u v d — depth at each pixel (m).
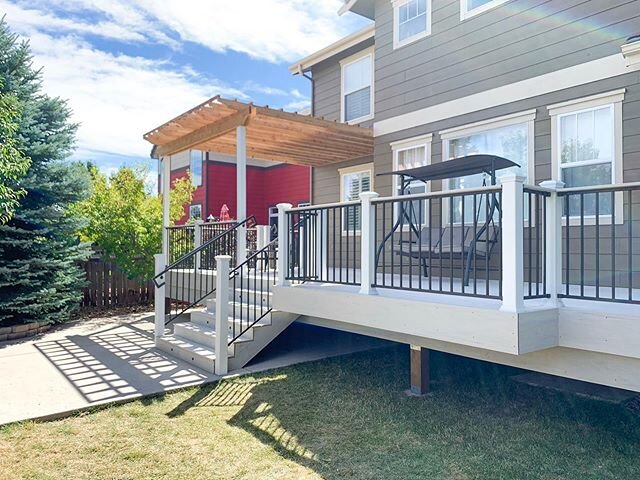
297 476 3.20
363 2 8.84
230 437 3.81
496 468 3.32
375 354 6.45
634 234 5.28
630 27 5.38
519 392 4.93
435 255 6.14
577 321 3.67
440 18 7.50
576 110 5.82
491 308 3.77
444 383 5.25
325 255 5.79
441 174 6.62
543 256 4.00
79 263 9.97
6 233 7.95
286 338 7.43
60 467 3.31
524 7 6.38
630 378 3.47
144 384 5.09
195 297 8.45
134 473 3.24
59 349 6.77
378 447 3.65
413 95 7.91
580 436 3.85
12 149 5.73
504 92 6.59
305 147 9.01
